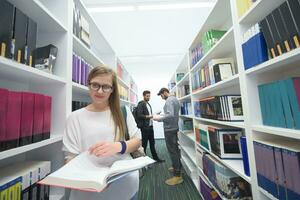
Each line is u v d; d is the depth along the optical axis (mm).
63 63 1250
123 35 4520
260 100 1062
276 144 919
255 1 1013
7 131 731
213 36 1792
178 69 4094
